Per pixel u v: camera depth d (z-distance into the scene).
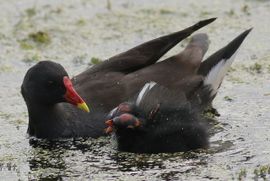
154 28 19.45
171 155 12.89
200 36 16.06
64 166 12.71
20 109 15.36
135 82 14.55
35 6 21.02
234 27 19.28
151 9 20.77
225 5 20.84
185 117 13.33
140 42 18.67
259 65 16.64
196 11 20.48
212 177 11.80
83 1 21.44
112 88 14.48
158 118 13.18
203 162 12.47
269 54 17.53
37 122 14.09
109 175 12.16
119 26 19.70
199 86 14.79
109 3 20.84
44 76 14.00
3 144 13.85
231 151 12.89
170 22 19.81
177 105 13.47
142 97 13.36
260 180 11.57
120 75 14.77
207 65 15.25
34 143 13.94
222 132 13.80
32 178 12.22
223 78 15.54
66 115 14.16
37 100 14.05
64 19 20.27
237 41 15.36
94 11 20.80
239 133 13.71
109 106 14.30
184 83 14.67
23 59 17.88
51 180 12.12
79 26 19.80
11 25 19.97
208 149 13.06
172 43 15.01
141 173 12.16
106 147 13.55
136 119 12.91
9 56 18.08
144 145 13.07
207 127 13.55
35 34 18.97
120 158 12.92
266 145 13.07
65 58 17.91
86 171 12.41
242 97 15.33
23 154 13.37
